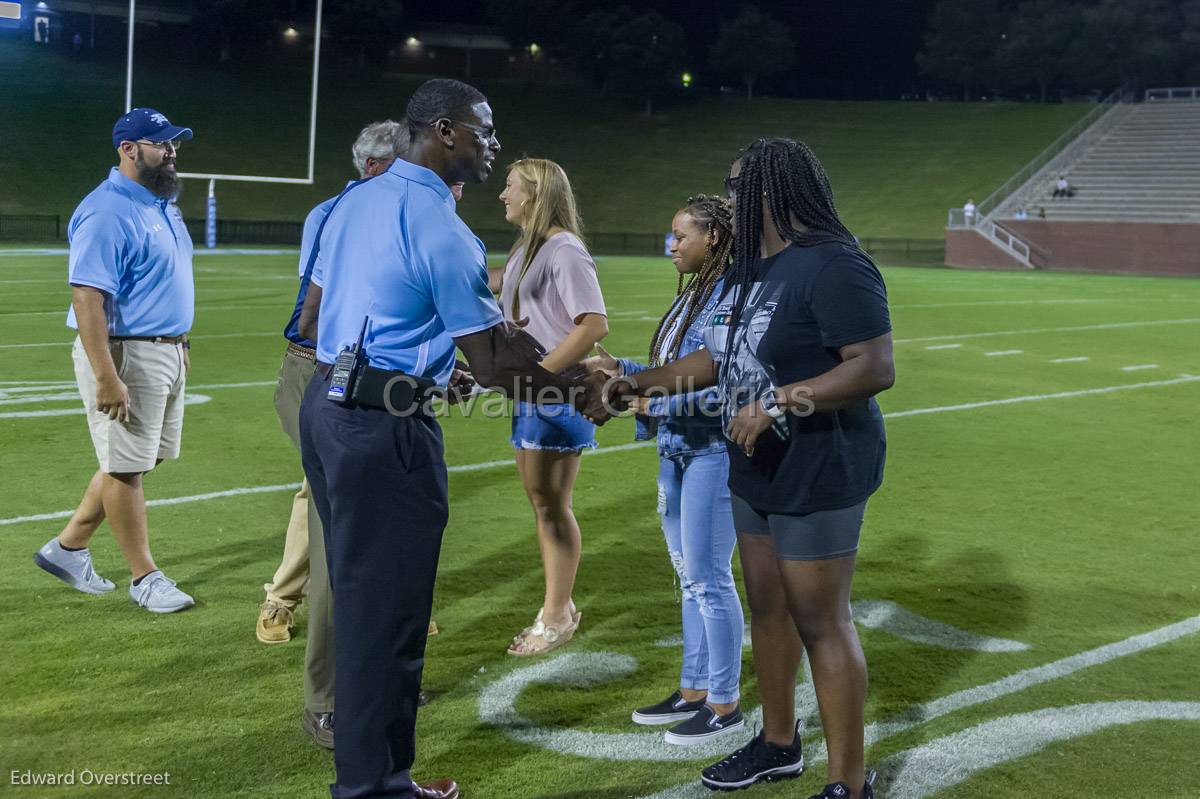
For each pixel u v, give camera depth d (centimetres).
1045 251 3825
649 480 684
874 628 435
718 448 335
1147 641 425
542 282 393
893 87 6406
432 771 317
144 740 326
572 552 412
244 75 5062
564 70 5966
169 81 4859
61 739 325
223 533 541
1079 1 5756
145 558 439
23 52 4738
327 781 305
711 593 341
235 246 3400
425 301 272
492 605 455
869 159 5078
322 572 323
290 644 403
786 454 277
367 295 273
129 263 413
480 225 4622
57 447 706
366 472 272
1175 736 343
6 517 552
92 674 372
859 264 270
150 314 422
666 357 346
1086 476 712
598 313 388
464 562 511
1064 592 483
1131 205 3969
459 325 272
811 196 279
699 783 314
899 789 309
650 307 1803
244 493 618
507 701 365
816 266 271
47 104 4475
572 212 400
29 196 3962
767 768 311
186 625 420
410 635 281
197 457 700
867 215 4594
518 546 537
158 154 418
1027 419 916
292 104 4972
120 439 421
